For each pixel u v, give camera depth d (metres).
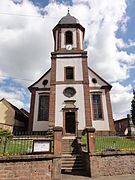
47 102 18.83
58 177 6.54
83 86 17.14
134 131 13.63
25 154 6.68
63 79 17.64
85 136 14.10
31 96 19.12
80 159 9.34
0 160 5.96
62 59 18.81
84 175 7.51
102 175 7.38
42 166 6.49
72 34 20.34
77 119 15.49
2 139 7.11
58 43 19.94
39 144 6.91
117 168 7.81
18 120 20.33
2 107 18.81
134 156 8.48
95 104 18.22
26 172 6.16
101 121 17.06
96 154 7.63
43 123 17.53
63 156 9.61
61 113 15.81
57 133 7.33
